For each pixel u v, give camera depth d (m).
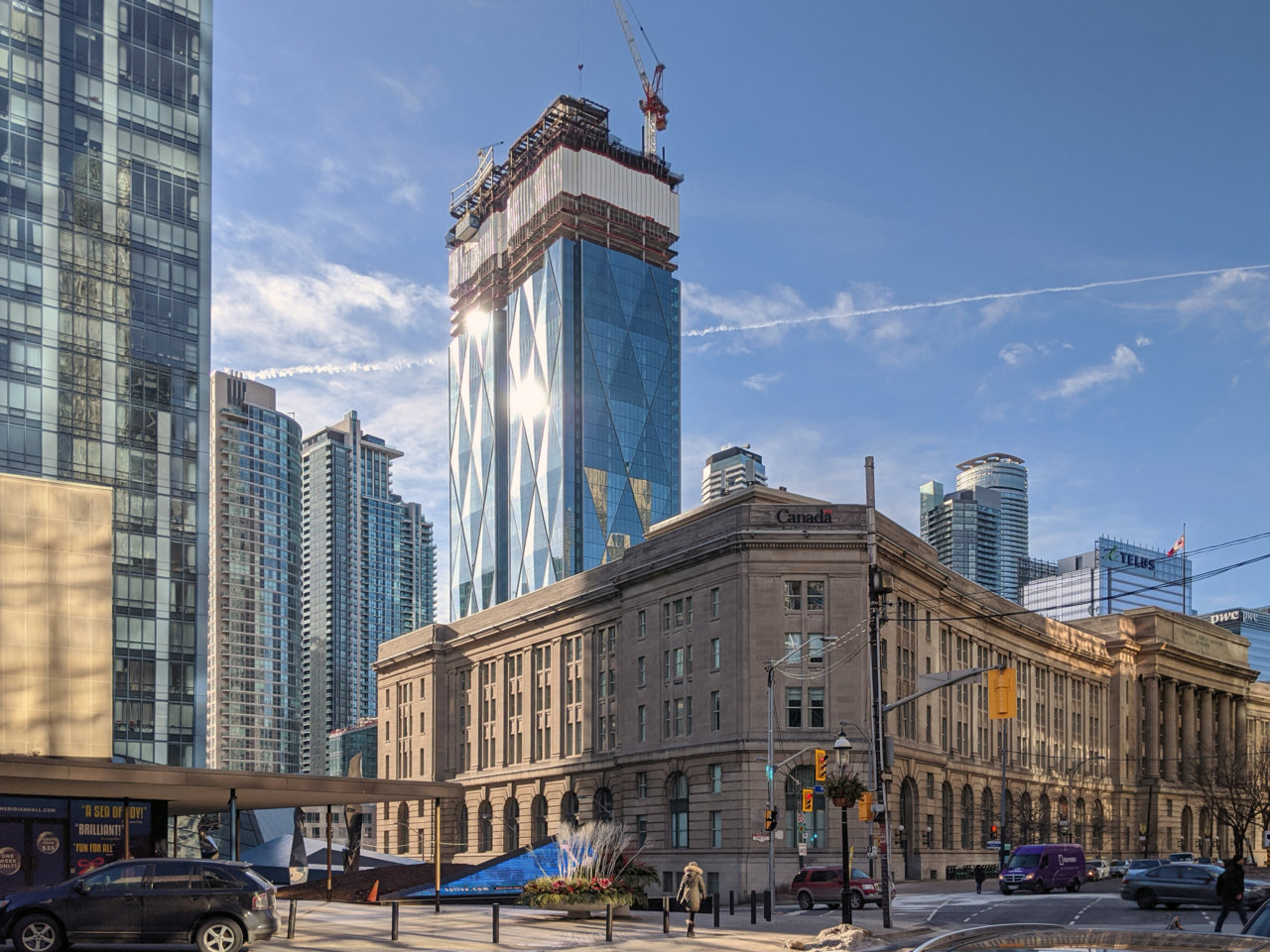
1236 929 36.50
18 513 46.50
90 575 47.72
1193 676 134.88
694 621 82.12
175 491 103.88
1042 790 108.69
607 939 32.34
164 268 106.88
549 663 102.56
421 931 33.19
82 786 36.53
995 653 102.44
